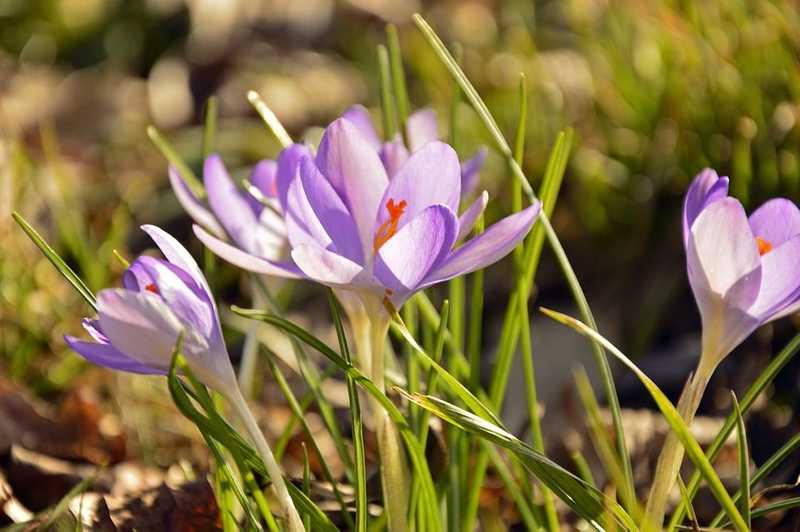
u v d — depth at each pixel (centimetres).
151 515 62
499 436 52
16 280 79
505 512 65
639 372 51
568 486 52
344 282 51
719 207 50
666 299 87
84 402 71
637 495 66
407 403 60
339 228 52
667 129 91
